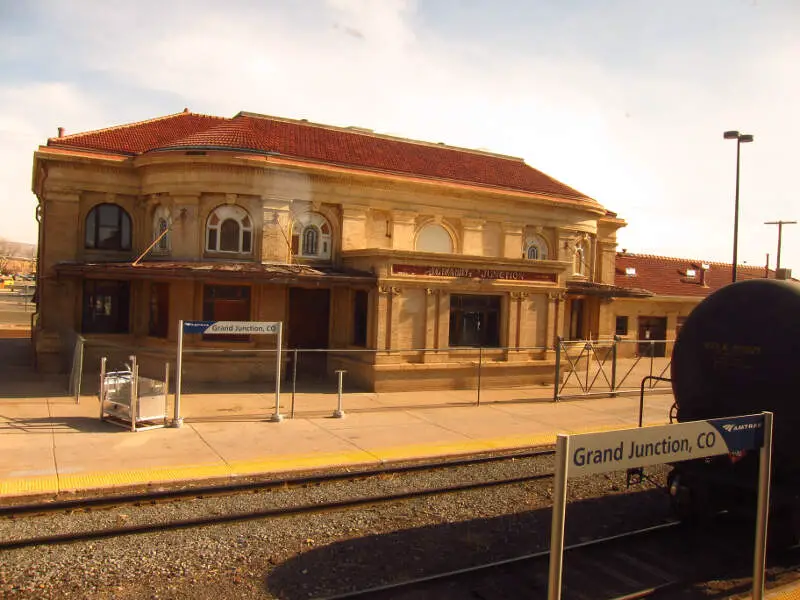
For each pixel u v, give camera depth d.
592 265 29.03
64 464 11.27
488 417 17.14
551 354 22.88
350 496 10.51
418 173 23.70
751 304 8.39
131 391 13.81
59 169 20.34
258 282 18.97
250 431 14.39
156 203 20.69
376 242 22.64
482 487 11.30
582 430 16.12
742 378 8.20
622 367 29.30
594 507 10.48
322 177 21.30
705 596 7.46
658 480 11.98
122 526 8.76
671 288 35.09
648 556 8.51
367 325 20.23
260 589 7.22
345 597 6.96
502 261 21.52
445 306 20.58
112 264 19.52
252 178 20.17
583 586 7.57
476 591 7.32
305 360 22.19
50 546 8.05
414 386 20.23
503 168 28.98
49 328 20.56
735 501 8.48
